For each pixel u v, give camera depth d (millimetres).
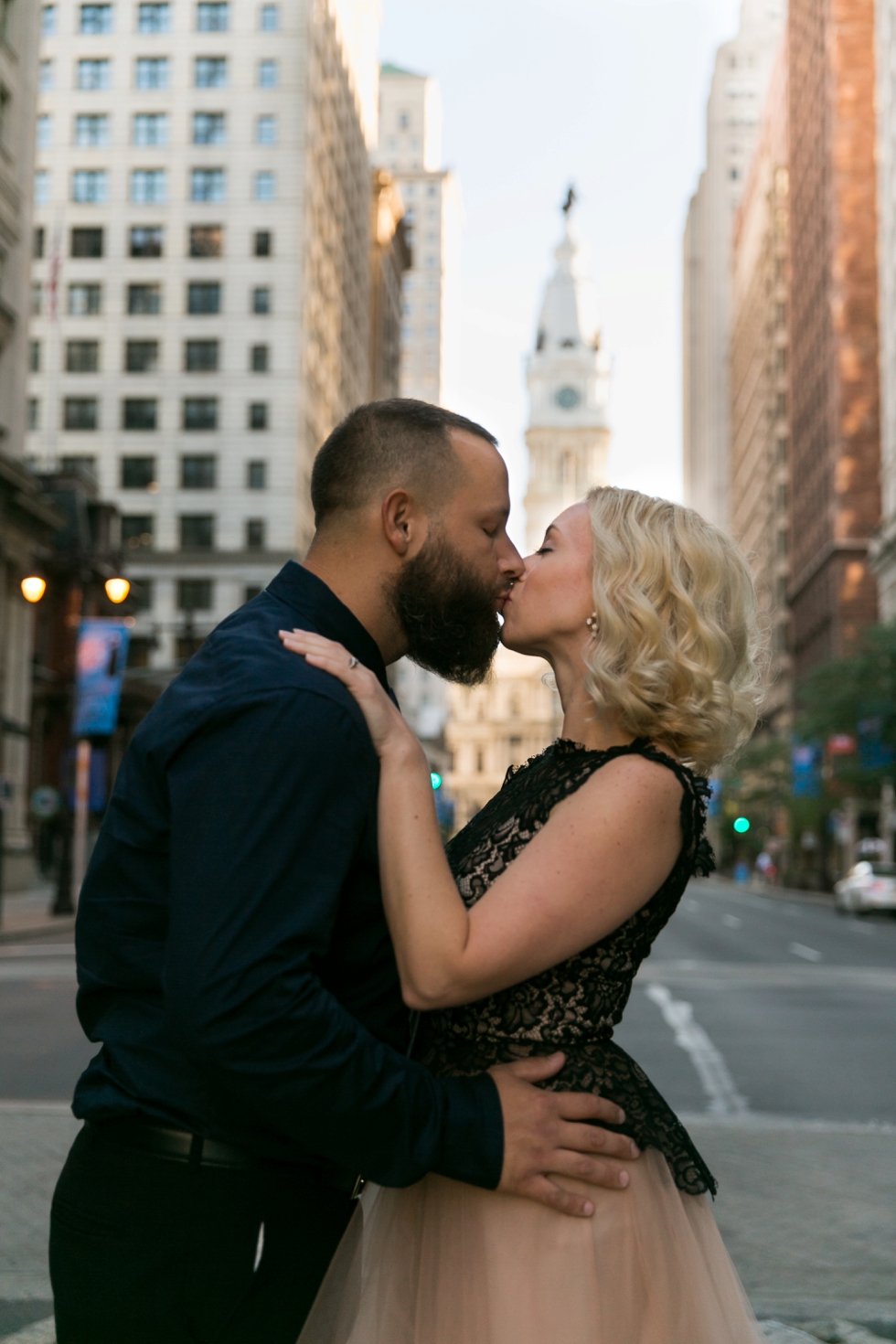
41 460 65750
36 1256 4934
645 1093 2156
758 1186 6316
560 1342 2004
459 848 2443
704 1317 2111
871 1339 4004
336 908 1974
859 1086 9570
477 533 2217
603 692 2174
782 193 95438
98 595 51750
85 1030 2186
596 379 171500
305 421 67812
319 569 2240
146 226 66562
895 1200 6047
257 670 1989
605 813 2047
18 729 39125
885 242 61062
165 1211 2012
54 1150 6785
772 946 25125
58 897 29562
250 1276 2051
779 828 76125
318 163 70875
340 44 77875
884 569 59562
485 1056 2121
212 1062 1853
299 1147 2057
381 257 97562
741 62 159250
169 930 1933
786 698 86750
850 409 70875
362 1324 2182
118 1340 2023
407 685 116875
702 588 2213
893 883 37938
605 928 2045
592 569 2266
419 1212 2211
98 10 67375
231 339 65688
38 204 66938
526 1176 2000
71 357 66375
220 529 64875
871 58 72500
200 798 1911
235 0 66938
